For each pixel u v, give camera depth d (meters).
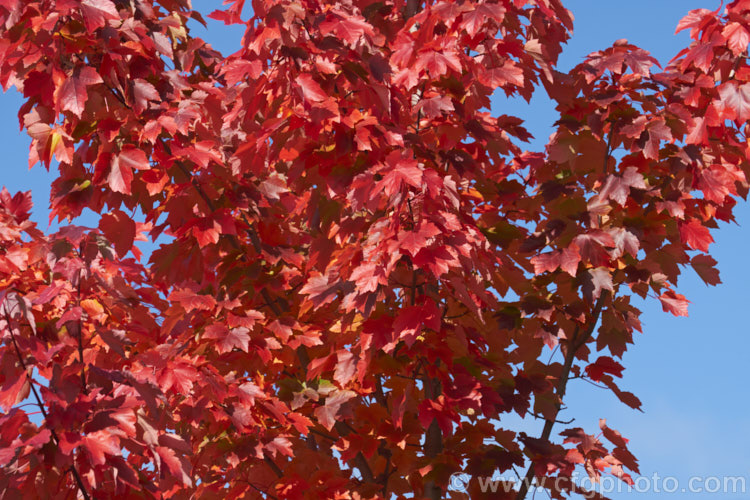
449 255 3.12
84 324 3.48
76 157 3.84
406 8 4.68
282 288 4.17
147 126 3.58
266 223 4.33
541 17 4.46
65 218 4.02
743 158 4.44
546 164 4.77
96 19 3.28
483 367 4.17
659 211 4.22
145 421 3.10
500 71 3.73
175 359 3.67
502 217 4.45
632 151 4.20
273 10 3.18
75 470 2.87
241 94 3.50
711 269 4.53
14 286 3.33
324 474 4.04
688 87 4.32
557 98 4.41
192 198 4.07
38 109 3.55
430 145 4.02
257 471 4.18
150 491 3.08
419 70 3.42
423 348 3.69
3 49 3.53
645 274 4.34
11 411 2.79
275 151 3.56
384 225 3.32
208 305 3.87
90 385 3.08
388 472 4.32
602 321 4.55
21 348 2.93
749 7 3.92
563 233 4.23
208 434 4.17
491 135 3.94
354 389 4.08
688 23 4.12
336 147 3.35
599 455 4.36
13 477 2.89
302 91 3.21
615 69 4.36
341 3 3.76
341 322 3.79
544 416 4.45
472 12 3.53
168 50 4.09
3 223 3.55
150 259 4.14
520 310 4.36
